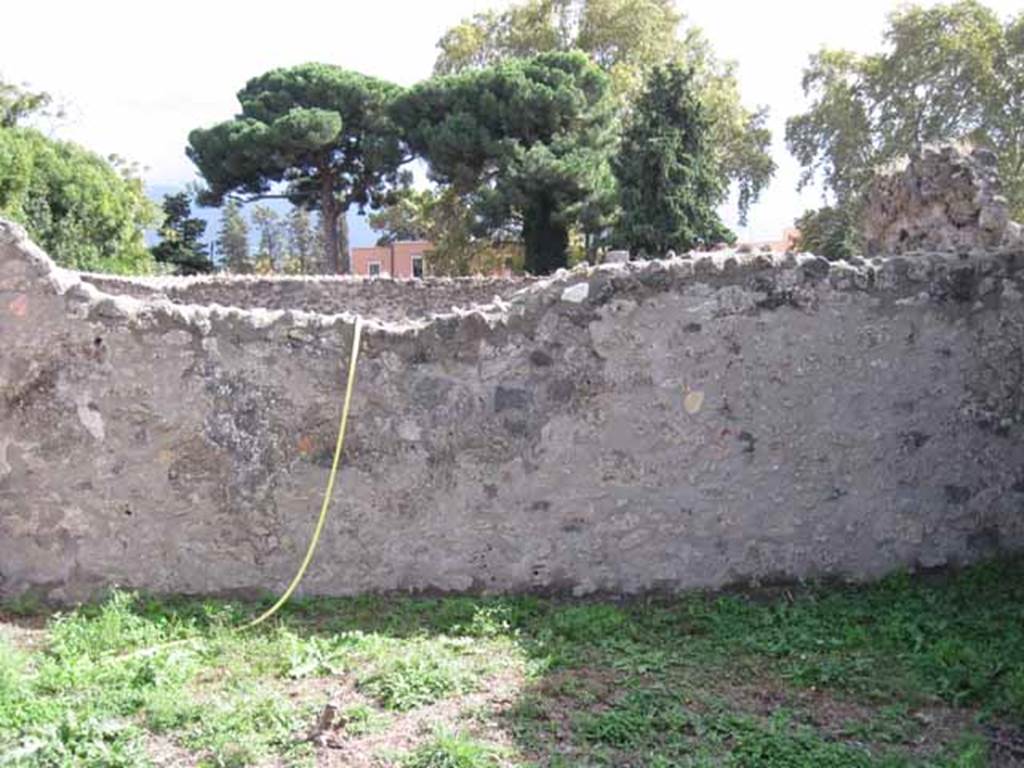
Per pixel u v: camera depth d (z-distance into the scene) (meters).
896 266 5.46
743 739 3.49
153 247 33.12
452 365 5.30
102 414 5.20
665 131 23.09
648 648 4.55
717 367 5.36
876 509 5.54
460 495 5.32
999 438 5.64
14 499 5.21
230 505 5.25
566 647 4.54
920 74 27.00
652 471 5.37
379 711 3.78
